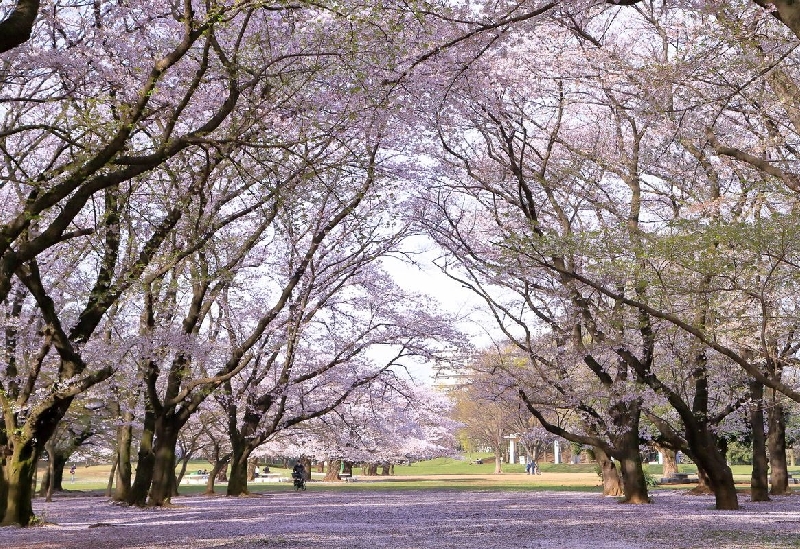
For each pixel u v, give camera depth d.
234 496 32.59
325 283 25.33
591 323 21.77
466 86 17.19
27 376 19.33
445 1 13.73
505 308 24.50
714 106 14.03
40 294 16.58
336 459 44.88
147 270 20.03
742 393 24.56
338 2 11.05
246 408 31.42
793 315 16.09
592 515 20.31
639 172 20.73
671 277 14.59
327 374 29.17
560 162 21.73
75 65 13.07
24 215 9.65
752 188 13.34
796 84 13.42
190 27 10.34
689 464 72.25
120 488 31.14
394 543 13.78
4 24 7.88
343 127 15.39
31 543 14.45
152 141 15.18
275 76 13.52
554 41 16.52
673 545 12.91
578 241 14.70
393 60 13.98
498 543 13.64
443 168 21.11
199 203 17.59
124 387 25.81
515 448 92.88
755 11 12.45
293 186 15.54
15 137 18.34
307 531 16.55
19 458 18.02
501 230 22.81
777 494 29.61
